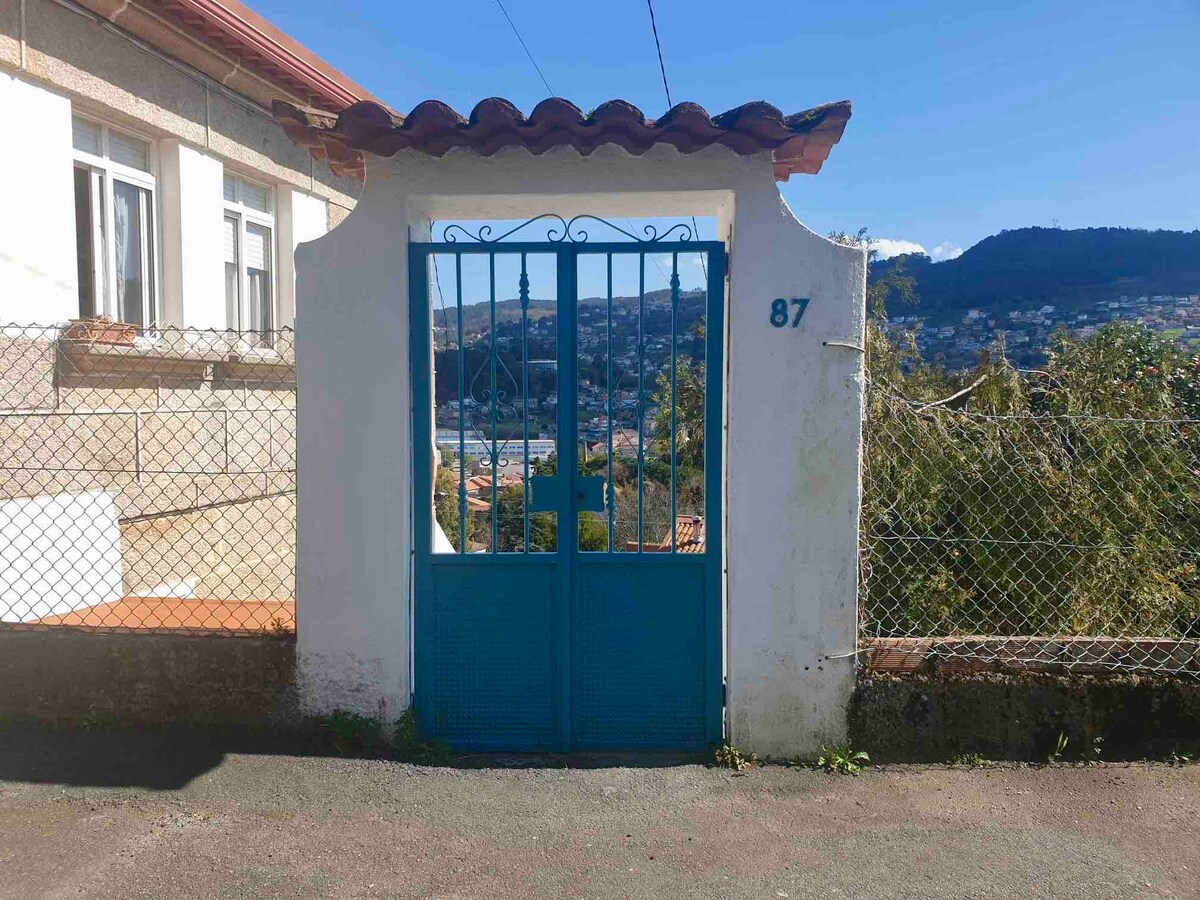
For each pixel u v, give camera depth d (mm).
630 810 3488
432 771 3791
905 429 4625
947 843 3256
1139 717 3879
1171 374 5727
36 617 4887
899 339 5590
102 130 6230
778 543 3861
